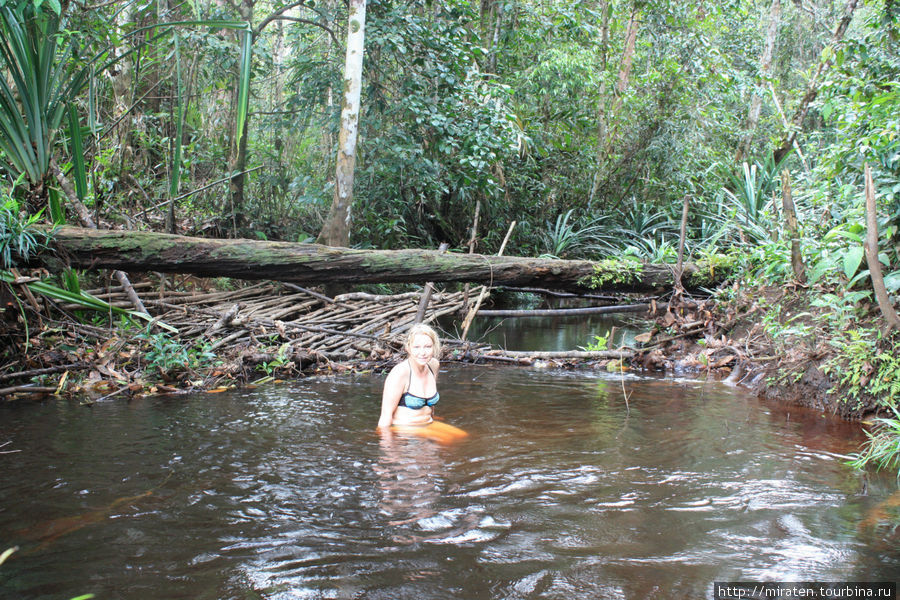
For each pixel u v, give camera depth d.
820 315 5.53
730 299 7.17
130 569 2.26
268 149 11.75
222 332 6.59
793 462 3.61
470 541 2.53
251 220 10.67
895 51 9.48
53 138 5.94
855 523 2.73
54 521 2.67
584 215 14.66
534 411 4.83
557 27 13.44
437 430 4.20
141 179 8.97
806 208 7.68
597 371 6.80
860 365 4.62
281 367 6.17
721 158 16.20
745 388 5.84
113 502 2.88
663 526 2.69
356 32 8.50
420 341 4.32
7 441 3.80
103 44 6.80
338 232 8.70
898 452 3.60
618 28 15.83
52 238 5.42
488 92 10.14
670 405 5.09
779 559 2.38
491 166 11.60
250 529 2.61
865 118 5.57
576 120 14.58
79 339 5.80
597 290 8.07
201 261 6.04
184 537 2.53
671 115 14.53
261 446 3.77
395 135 10.19
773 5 16.19
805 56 20.53
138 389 5.21
